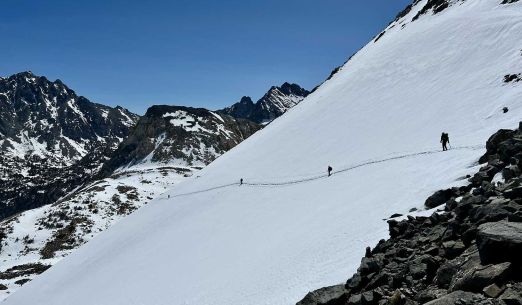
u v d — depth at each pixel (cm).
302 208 4438
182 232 6072
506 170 1919
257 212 5253
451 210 1961
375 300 1538
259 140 10100
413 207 2502
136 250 6353
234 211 5881
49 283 6894
